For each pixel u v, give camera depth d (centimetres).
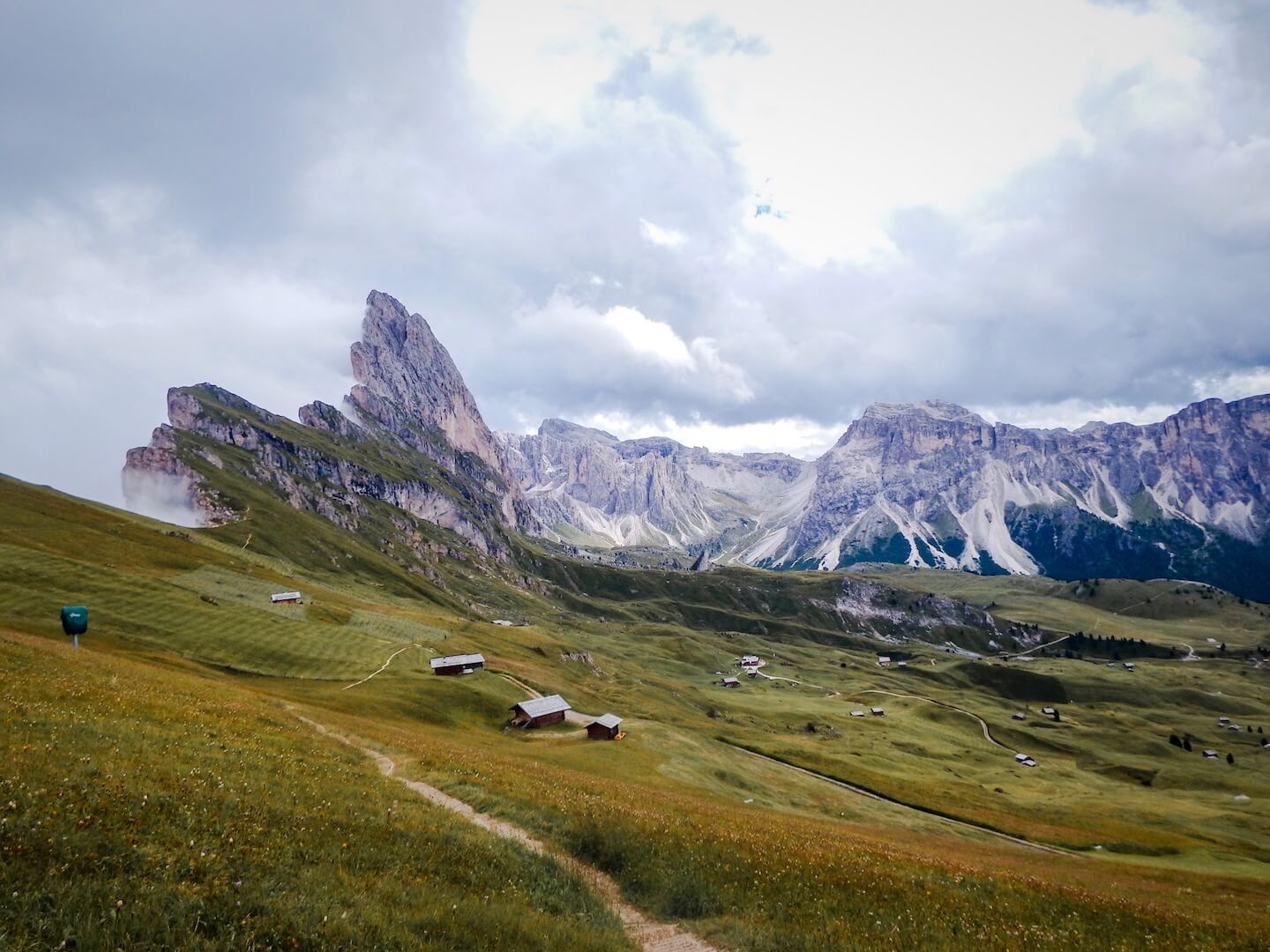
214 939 1134
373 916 1330
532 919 1565
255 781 2189
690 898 2062
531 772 4528
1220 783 15825
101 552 11688
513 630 19288
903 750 15900
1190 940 2239
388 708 8175
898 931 1930
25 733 1961
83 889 1156
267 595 12794
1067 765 17262
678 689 19400
